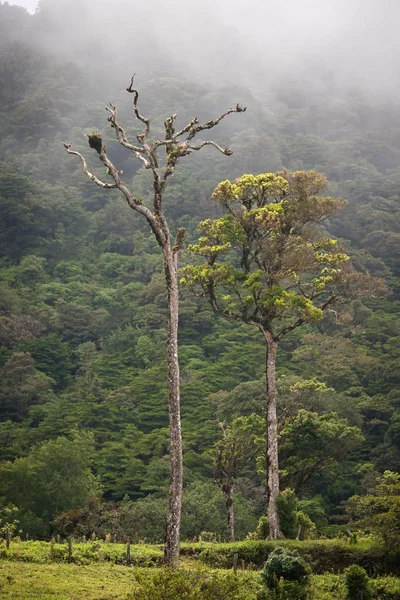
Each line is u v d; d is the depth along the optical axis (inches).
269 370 1662.2
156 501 2427.4
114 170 1291.8
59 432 3722.9
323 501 2982.3
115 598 989.2
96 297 6215.6
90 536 2215.8
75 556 1238.9
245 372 4370.1
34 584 1025.5
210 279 1699.1
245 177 1705.2
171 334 1258.6
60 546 1307.8
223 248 1676.9
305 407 2506.2
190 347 5064.0
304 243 1686.8
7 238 7293.3
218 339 5073.8
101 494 2810.0
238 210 1764.3
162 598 813.2
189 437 3410.4
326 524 2748.5
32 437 3646.7
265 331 1686.8
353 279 1691.7
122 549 1320.1
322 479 3139.8
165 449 3585.1
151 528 2194.9
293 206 1707.7
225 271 1684.3
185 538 2169.0
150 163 1295.5
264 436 2140.7
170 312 1268.5
